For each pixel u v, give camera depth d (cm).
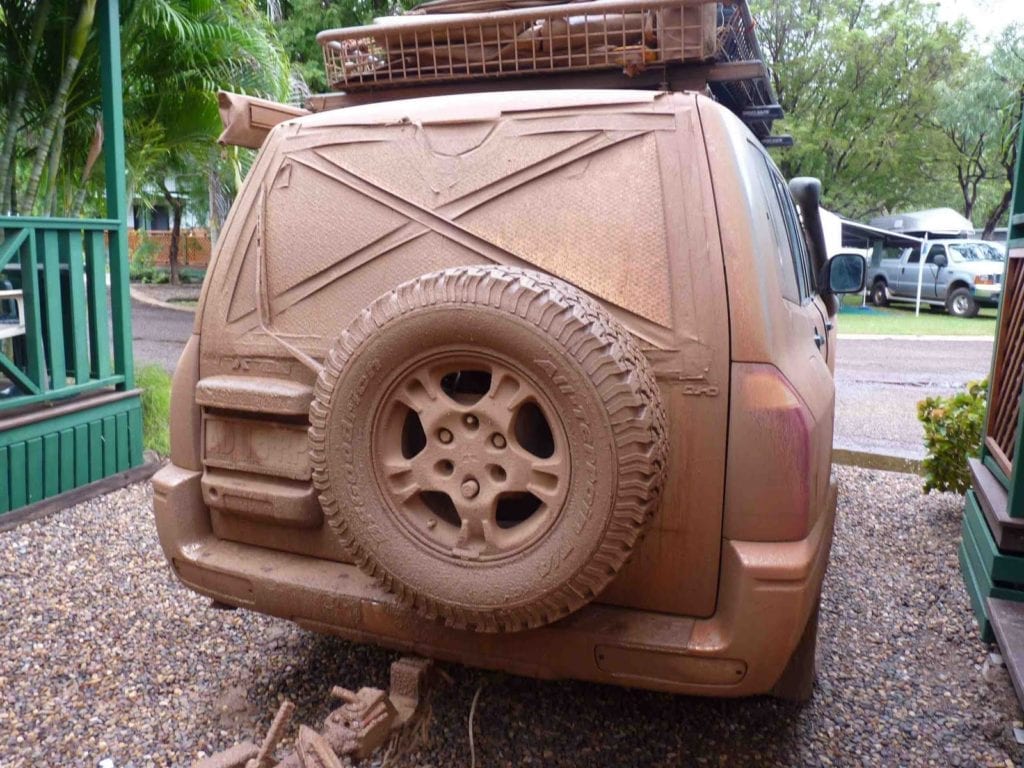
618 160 239
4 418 493
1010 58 2311
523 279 213
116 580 415
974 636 374
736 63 310
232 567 270
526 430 227
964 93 2395
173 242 2330
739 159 237
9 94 667
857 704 315
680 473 225
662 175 233
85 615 376
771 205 290
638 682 229
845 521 531
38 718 296
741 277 223
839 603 408
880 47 2564
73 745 281
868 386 1086
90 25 625
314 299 265
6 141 643
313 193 270
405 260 256
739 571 219
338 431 230
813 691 321
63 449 528
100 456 561
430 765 266
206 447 277
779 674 223
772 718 302
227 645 350
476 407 218
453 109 260
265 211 275
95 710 302
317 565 267
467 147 254
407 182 259
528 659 237
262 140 321
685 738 287
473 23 321
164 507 278
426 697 261
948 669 345
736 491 221
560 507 212
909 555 473
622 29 306
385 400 227
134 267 2384
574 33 315
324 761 206
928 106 2608
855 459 672
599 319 211
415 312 218
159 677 324
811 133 2572
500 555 219
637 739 285
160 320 1617
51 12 641
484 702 301
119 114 577
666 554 229
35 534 473
